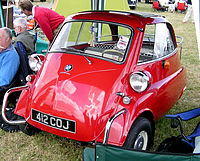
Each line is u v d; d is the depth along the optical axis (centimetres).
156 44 346
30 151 317
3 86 387
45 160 300
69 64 302
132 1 1942
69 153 314
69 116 261
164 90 320
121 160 190
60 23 486
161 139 354
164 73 338
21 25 441
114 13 340
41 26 467
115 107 260
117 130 246
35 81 307
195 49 913
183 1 1895
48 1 1784
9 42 381
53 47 342
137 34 305
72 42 356
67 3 751
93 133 253
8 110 385
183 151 279
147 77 269
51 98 275
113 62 294
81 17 352
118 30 341
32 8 461
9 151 316
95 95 264
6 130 359
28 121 292
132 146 256
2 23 702
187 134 372
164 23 373
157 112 312
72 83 278
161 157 182
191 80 604
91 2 688
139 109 267
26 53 422
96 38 367
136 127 262
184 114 292
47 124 275
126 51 299
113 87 268
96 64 295
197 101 491
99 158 194
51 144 330
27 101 300
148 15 351
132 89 275
